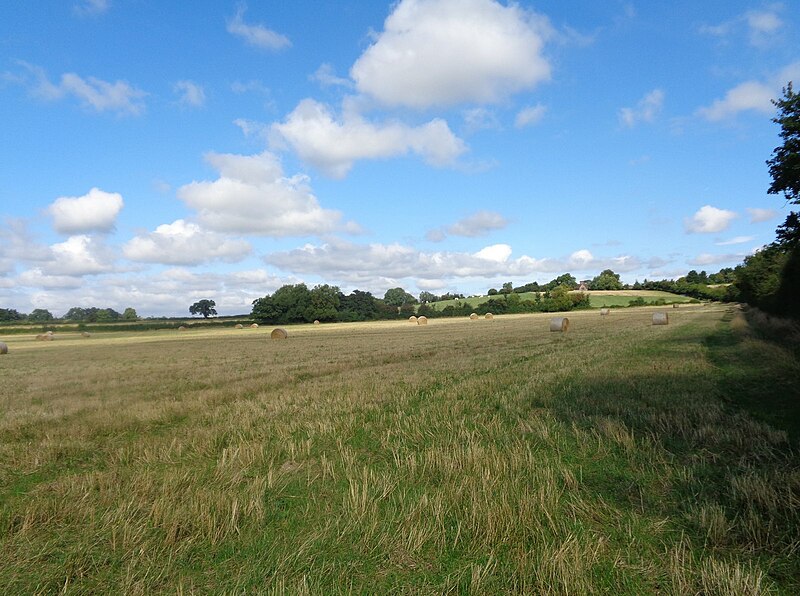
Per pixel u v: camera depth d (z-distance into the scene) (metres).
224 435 9.73
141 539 5.38
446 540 5.20
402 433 9.48
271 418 11.23
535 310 119.81
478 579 4.39
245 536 5.46
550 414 10.28
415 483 6.84
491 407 11.55
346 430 9.83
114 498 6.54
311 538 5.32
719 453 7.61
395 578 4.56
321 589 4.41
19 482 7.62
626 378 14.36
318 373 19.88
